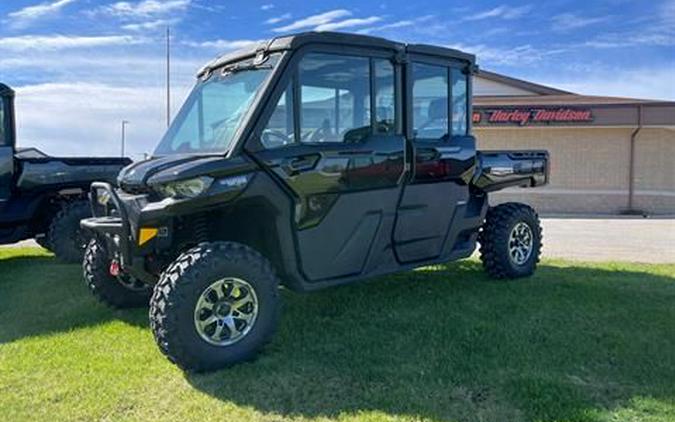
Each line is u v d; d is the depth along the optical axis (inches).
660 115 666.2
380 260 187.6
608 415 118.1
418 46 190.4
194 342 138.9
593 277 246.8
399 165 184.2
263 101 154.9
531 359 147.9
